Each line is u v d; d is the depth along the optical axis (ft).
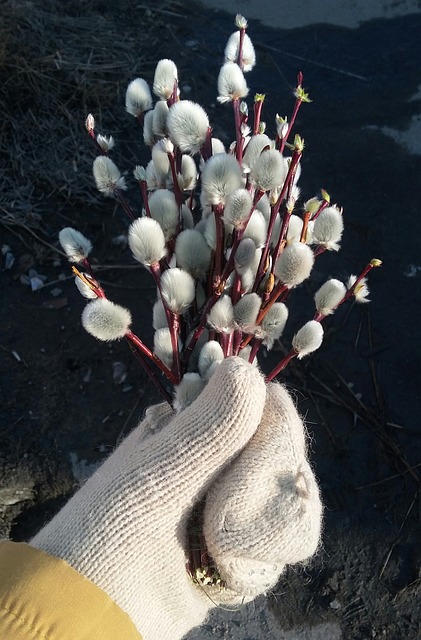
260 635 2.58
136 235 1.20
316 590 2.63
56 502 2.67
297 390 2.90
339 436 2.84
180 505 1.32
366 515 2.72
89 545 1.30
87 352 2.91
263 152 1.20
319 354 2.99
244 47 1.40
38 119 3.39
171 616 1.45
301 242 1.27
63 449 2.73
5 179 3.22
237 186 1.20
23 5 3.62
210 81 3.76
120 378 2.87
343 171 3.50
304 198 3.39
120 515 1.31
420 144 3.61
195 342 1.33
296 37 4.03
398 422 2.88
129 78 3.65
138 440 1.54
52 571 1.20
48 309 3.00
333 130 3.64
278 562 1.30
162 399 2.83
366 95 3.78
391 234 3.32
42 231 3.15
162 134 1.33
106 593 1.24
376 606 2.60
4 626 1.13
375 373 2.98
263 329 1.29
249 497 1.30
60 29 3.71
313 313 3.06
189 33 3.95
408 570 2.64
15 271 3.07
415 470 2.79
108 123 3.47
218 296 1.26
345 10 4.13
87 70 3.58
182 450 1.31
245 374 1.27
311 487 1.35
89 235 3.18
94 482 1.41
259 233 1.27
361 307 3.11
